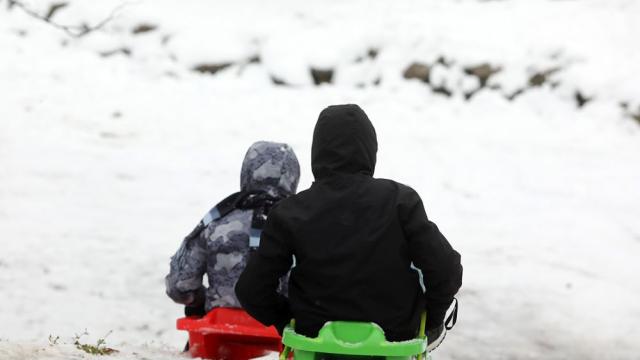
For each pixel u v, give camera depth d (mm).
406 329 4566
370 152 4754
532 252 13250
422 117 19344
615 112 18719
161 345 9773
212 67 21609
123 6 23094
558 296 11664
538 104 19359
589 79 19328
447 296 4566
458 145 18016
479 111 19422
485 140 18203
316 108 19922
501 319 10859
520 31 21094
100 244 13180
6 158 16656
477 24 21578
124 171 16500
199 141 18281
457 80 20203
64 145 17578
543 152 17594
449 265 4500
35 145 17422
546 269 12617
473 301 11375
